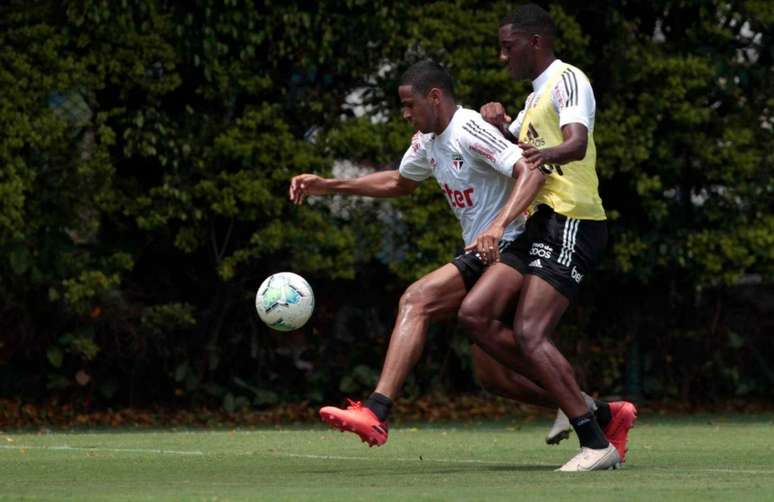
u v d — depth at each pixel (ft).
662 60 146.20
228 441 104.73
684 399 159.94
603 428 76.48
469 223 75.77
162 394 146.72
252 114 138.62
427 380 151.74
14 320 139.44
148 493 58.34
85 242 140.15
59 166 135.23
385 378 69.77
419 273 142.51
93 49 134.72
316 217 139.54
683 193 153.28
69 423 139.23
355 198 142.72
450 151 74.54
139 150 135.95
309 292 77.61
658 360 159.74
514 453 91.66
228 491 59.16
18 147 131.75
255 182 137.80
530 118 75.66
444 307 73.31
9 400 140.67
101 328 141.49
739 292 159.74
